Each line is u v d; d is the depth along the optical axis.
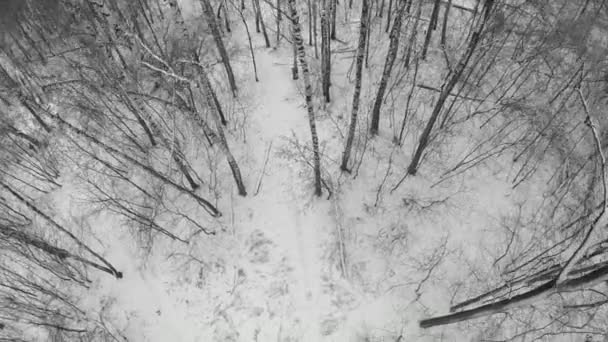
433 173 15.96
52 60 22.25
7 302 14.59
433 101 17.48
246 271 14.83
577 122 16.25
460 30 19.61
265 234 15.52
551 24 17.86
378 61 19.31
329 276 14.28
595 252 10.69
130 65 18.80
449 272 14.16
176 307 14.71
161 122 18.28
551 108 16.69
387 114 17.61
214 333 13.91
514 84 17.50
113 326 14.62
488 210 15.30
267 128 18.44
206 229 15.96
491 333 12.95
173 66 14.20
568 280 8.12
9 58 22.14
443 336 13.04
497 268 14.09
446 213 15.22
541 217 15.02
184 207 16.59
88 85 17.75
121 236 16.50
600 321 12.98
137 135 18.77
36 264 16.14
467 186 15.72
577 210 14.58
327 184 16.08
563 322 12.88
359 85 12.84
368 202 15.72
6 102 19.78
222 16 23.58
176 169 17.44
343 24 21.61
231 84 19.55
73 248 16.23
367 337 13.23
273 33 22.30
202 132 18.30
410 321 13.46
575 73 15.65
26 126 20.12
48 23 23.08
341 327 13.45
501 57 17.86
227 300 14.36
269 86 20.00
